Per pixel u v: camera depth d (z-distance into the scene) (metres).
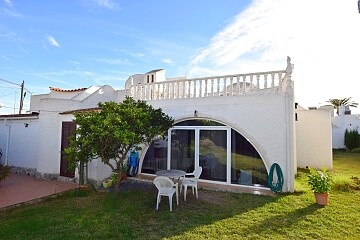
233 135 10.16
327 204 7.39
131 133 6.64
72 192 9.36
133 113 7.17
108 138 6.89
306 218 6.27
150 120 7.82
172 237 5.25
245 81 9.91
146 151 12.41
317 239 5.12
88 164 10.59
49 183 10.77
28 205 7.91
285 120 9.04
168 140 11.67
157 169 12.01
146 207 7.38
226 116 10.15
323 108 18.16
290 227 5.73
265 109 9.41
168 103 11.62
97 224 6.04
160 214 6.74
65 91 15.95
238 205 7.44
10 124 14.46
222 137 10.38
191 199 8.20
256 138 9.48
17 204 7.70
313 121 15.86
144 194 8.88
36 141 13.05
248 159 9.80
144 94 12.56
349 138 28.66
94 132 6.64
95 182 10.23
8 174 10.56
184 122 11.33
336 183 9.57
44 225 5.96
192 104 10.97
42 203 8.15
